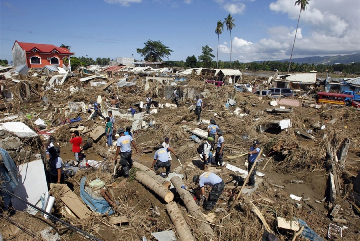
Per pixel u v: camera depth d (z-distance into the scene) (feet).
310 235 17.81
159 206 20.97
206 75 122.83
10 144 17.80
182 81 89.76
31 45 126.62
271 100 75.97
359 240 18.21
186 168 29.01
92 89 79.77
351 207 22.30
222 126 44.37
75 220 18.76
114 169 25.00
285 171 29.27
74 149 29.91
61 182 24.16
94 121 47.62
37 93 72.43
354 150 35.81
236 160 32.48
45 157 22.89
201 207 20.66
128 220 18.94
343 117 57.31
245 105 64.28
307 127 47.62
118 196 21.65
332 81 101.55
